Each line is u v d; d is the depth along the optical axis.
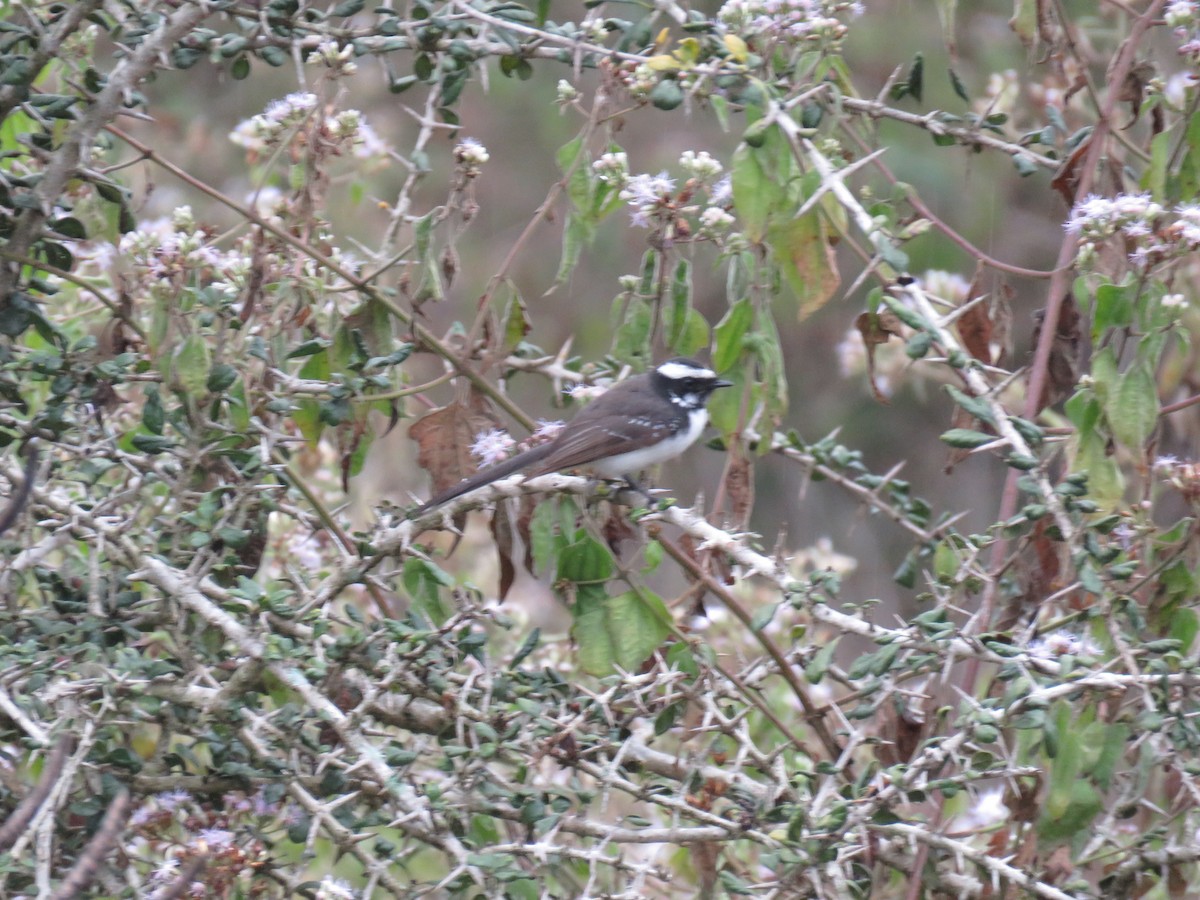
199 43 10.40
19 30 9.76
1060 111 13.07
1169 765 8.99
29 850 8.61
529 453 10.92
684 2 14.02
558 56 10.75
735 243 10.62
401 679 9.51
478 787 9.08
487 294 11.12
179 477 9.48
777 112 9.38
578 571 10.24
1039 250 24.30
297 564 13.05
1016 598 10.59
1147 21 11.49
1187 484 9.59
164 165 10.34
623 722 9.68
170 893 6.44
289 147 10.79
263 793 8.97
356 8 10.42
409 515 10.02
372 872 8.47
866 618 9.25
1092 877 10.68
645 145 24.89
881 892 9.71
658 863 11.17
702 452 25.77
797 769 10.34
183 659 9.34
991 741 7.83
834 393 25.81
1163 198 10.60
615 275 25.92
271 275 10.63
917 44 23.23
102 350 10.36
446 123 11.29
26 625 9.55
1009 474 10.80
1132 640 8.66
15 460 10.08
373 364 9.97
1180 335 9.36
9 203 9.91
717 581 10.62
